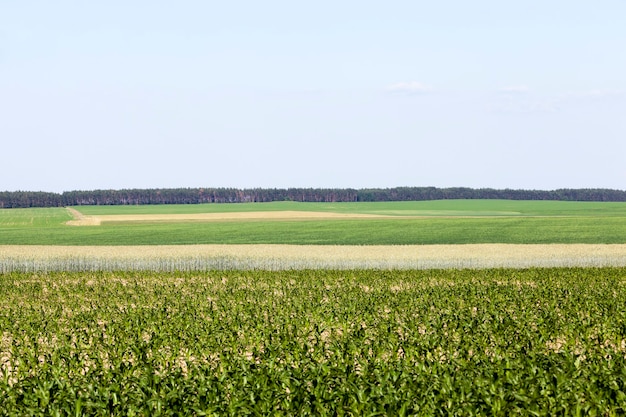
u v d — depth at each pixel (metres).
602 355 20.44
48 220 166.62
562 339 25.66
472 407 14.66
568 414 14.70
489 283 45.69
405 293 39.41
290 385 16.23
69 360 20.33
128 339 24.53
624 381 15.91
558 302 34.34
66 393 15.41
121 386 16.72
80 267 65.62
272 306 34.31
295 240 106.31
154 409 14.93
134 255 70.31
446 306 33.59
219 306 34.34
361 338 23.22
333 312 30.55
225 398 15.73
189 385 15.95
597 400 14.94
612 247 81.25
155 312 31.75
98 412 14.73
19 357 21.28
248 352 23.86
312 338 25.92
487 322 26.78
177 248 81.62
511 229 121.25
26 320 30.14
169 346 24.20
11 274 57.66
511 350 21.20
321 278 50.72
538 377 16.06
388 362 19.31
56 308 36.41
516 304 34.66
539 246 83.69
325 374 16.81
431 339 22.39
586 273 53.72
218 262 65.50
